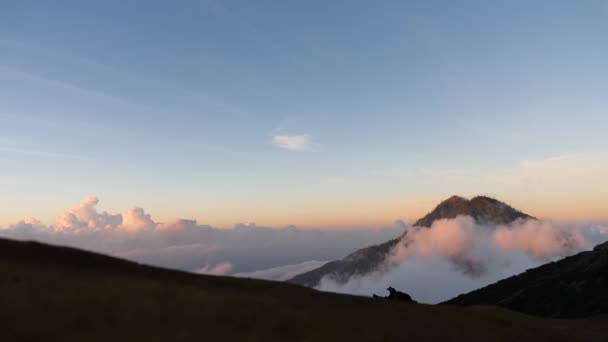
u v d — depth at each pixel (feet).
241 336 108.58
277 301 145.79
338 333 124.98
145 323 104.12
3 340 86.02
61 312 100.42
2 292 104.73
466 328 170.71
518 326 196.65
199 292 133.90
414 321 162.30
